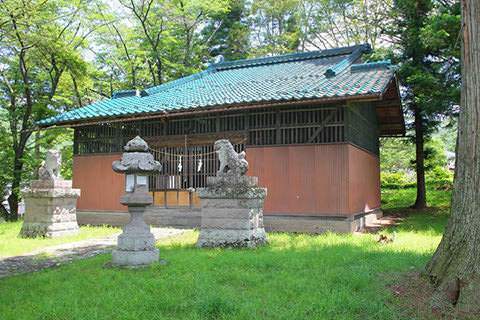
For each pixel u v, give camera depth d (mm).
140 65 28719
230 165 9359
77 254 8648
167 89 19281
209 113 13914
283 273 6297
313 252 8055
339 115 12086
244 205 8938
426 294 5027
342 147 11914
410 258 7059
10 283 5910
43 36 19828
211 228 9164
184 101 14758
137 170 7113
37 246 9734
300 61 20844
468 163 5180
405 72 18031
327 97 11203
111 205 15211
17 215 21812
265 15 34625
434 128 20812
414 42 17906
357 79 13227
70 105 25109
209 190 9203
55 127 15898
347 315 4480
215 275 6164
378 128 19266
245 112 13281
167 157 14484
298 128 12531
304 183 12242
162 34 28969
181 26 29922
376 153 18344
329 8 29375
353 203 12281
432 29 14828
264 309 4625
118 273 6359
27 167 22359
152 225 14484
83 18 23438
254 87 15039
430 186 29062
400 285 5418
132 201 7059
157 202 14625
